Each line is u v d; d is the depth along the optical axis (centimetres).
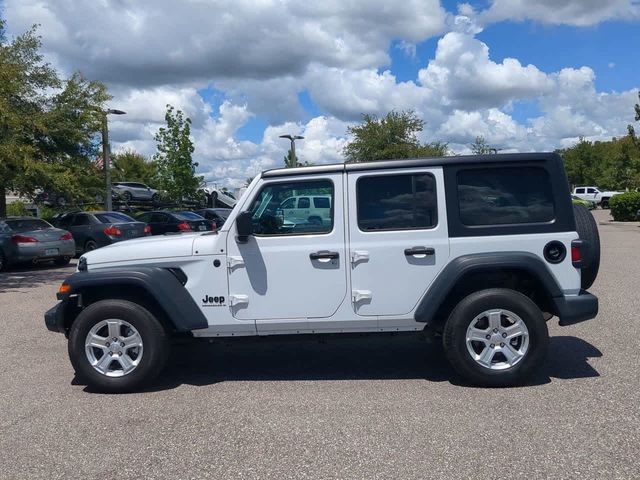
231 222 561
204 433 457
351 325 557
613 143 7481
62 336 816
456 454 407
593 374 571
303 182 561
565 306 541
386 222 554
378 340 735
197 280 563
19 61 2188
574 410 479
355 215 554
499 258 534
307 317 557
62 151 2355
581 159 7600
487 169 554
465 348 536
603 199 5588
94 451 430
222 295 561
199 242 566
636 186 3500
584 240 580
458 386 549
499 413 478
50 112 2269
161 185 3136
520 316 533
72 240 1762
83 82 2416
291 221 564
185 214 2091
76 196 2364
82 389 575
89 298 587
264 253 557
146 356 553
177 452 425
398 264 549
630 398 503
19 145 1925
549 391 527
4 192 2220
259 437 446
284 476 384
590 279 596
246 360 662
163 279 554
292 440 439
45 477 393
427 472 383
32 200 2389
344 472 387
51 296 1189
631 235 2250
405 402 510
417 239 549
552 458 397
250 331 564
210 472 393
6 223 1680
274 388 561
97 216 1927
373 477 379
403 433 445
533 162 552
